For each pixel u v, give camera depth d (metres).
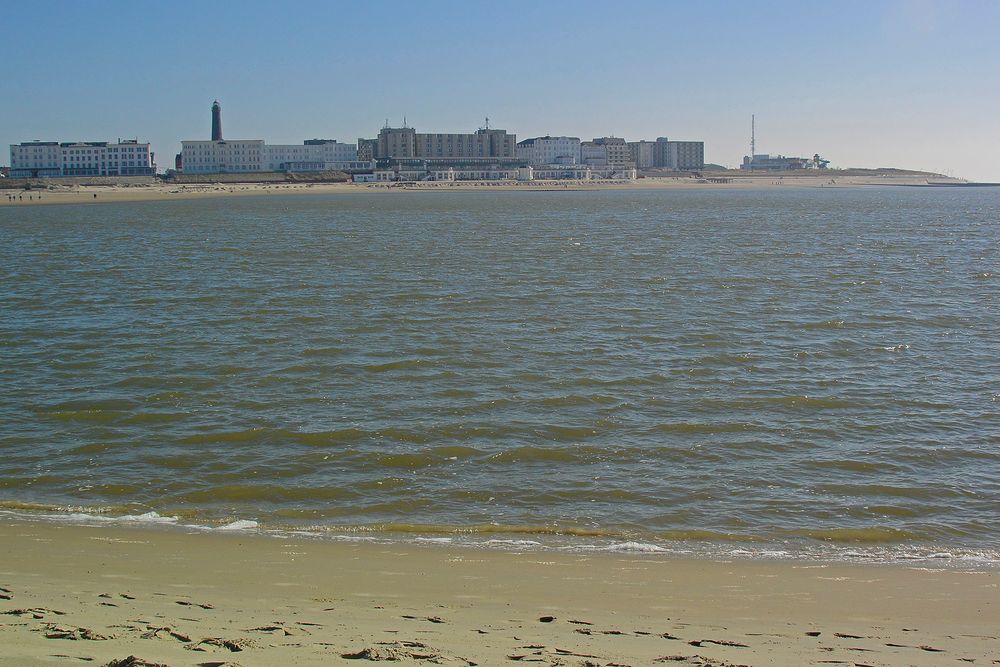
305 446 22.47
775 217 128.88
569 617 12.12
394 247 79.69
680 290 50.84
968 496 19.41
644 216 132.62
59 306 45.47
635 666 9.70
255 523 17.52
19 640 9.65
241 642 9.98
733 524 17.70
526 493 19.39
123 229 106.88
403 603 12.63
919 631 11.88
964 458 21.92
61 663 8.83
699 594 13.61
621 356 33.03
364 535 16.83
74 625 10.45
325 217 131.88
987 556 16.09
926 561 15.78
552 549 16.14
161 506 18.53
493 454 21.95
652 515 18.17
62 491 19.42
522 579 14.22
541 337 36.66
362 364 31.53
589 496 19.25
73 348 34.53
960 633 11.84
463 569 14.74
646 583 14.16
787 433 23.81
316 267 63.16
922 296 48.78
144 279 56.69
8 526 16.86
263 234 97.25
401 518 17.94
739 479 20.36
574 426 24.30
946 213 140.75
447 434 23.52
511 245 81.62
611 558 15.66
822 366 31.61
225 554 15.32
